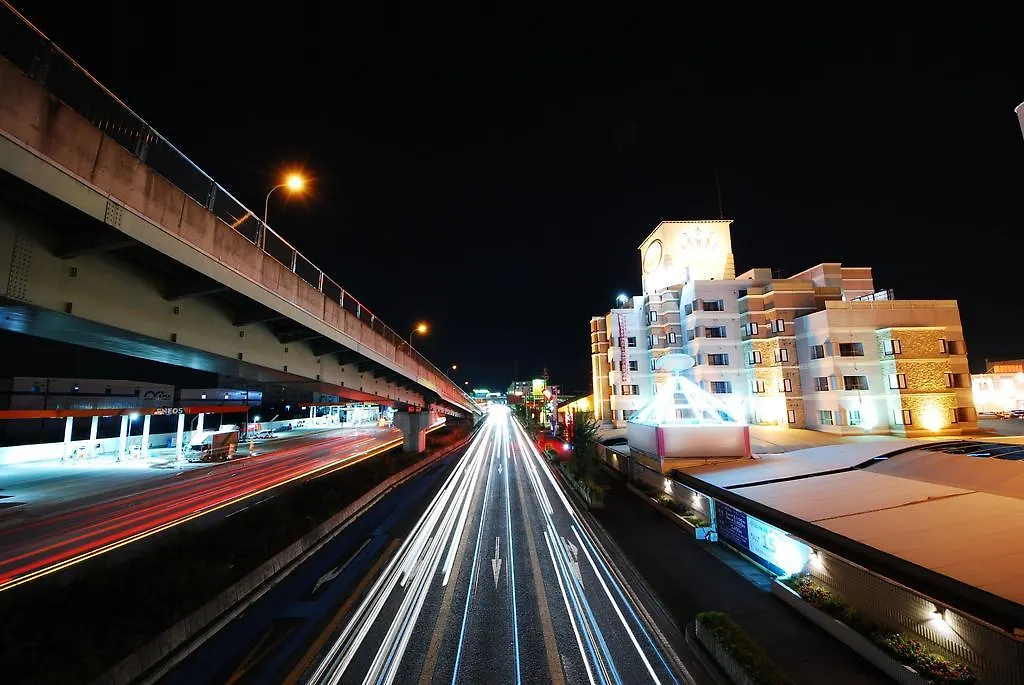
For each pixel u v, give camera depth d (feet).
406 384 122.31
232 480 87.86
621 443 129.29
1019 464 47.11
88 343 39.55
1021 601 25.45
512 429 281.13
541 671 31.83
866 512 42.75
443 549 57.11
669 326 156.87
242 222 42.80
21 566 40.73
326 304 61.00
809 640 33.94
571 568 50.75
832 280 144.25
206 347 43.83
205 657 33.37
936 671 26.76
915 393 111.55
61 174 24.93
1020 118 35.37
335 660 33.06
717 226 166.61
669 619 38.63
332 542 59.72
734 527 54.65
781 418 128.88
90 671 27.37
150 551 43.14
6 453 111.45
